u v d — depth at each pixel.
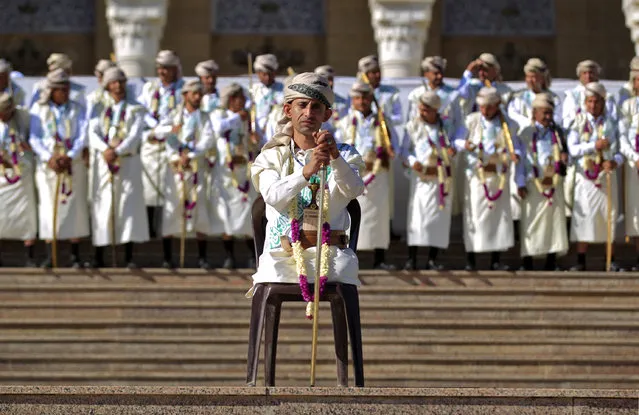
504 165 41.62
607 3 75.12
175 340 36.69
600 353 36.69
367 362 36.06
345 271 22.77
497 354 36.56
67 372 35.81
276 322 23.12
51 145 41.19
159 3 64.06
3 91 42.22
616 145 42.06
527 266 41.81
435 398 20.52
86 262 42.12
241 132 42.25
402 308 37.88
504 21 75.50
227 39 75.00
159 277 39.25
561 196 41.72
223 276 39.25
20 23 75.12
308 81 22.86
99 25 74.69
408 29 64.12
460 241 44.66
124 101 42.00
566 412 20.52
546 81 43.47
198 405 20.53
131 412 20.55
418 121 41.78
